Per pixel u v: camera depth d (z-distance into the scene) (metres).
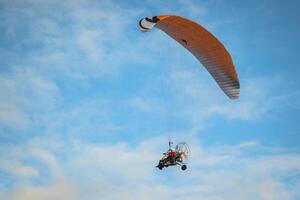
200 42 41.09
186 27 40.00
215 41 40.03
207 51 41.50
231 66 40.81
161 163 37.12
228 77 41.72
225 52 40.25
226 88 42.19
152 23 36.00
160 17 36.91
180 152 37.22
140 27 35.78
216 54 41.09
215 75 42.38
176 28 40.59
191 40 41.44
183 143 37.38
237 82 41.56
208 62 42.16
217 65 41.78
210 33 39.47
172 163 36.94
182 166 37.03
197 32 40.12
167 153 37.16
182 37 41.56
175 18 38.66
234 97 41.97
